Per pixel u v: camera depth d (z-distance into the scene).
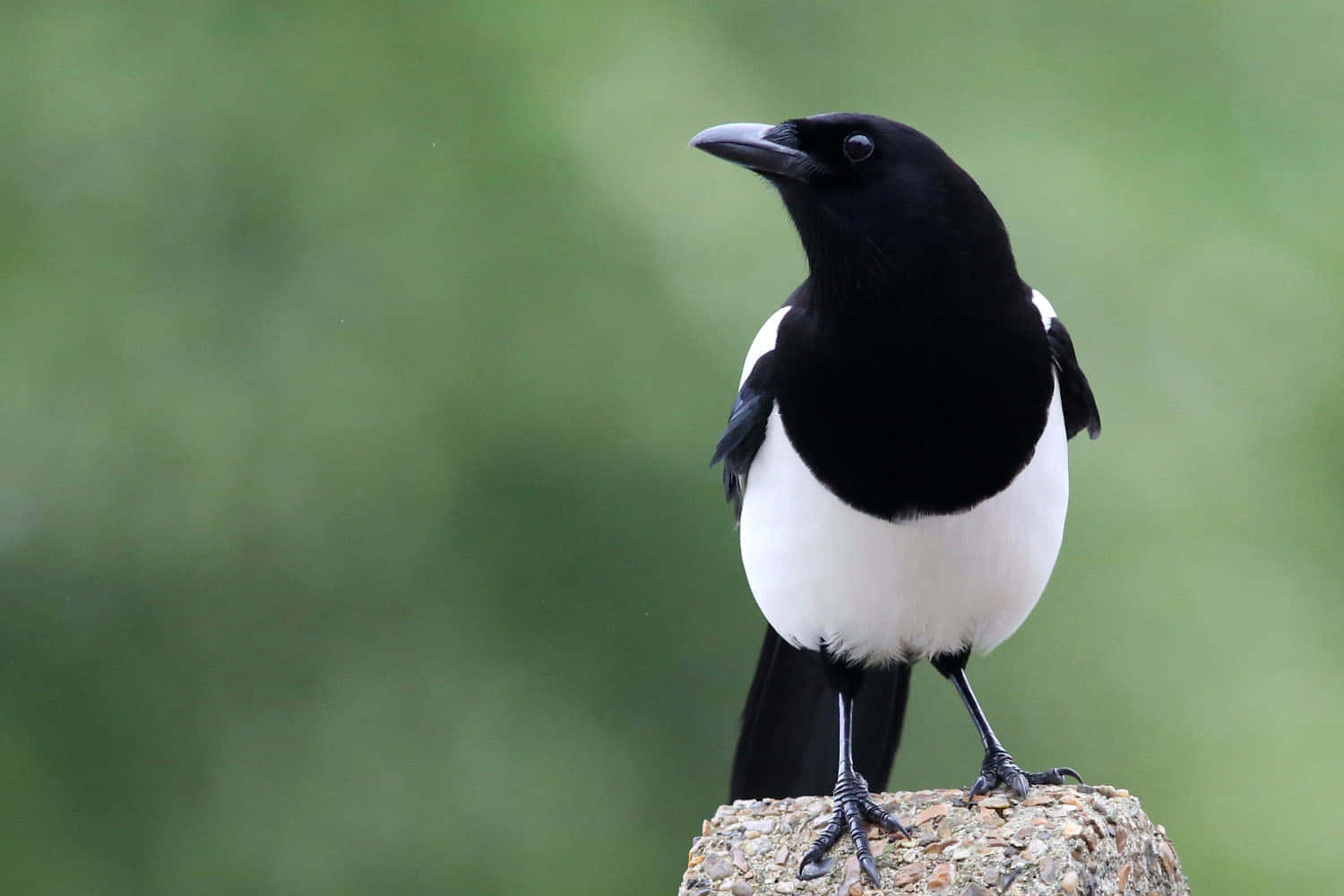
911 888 6.41
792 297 6.50
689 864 6.45
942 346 6.45
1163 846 6.45
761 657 6.58
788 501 6.48
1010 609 6.50
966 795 6.45
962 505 6.46
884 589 6.48
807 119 6.48
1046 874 6.40
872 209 6.45
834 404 6.46
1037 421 6.46
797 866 6.43
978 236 6.45
